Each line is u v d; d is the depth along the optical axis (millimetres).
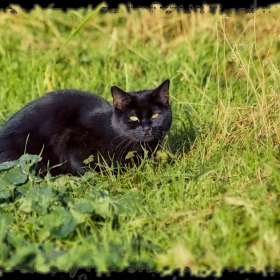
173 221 8078
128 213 8289
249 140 9734
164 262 7246
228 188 8719
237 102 11148
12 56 15156
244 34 14977
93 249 7410
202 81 13469
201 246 7441
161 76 13742
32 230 7906
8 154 9922
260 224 7340
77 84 13672
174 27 16516
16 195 8711
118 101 9930
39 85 13570
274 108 10062
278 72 10422
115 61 15172
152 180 9273
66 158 10023
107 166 9680
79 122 10031
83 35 16938
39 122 10008
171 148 10500
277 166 9164
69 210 8125
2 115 12219
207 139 10180
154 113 10000
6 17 17578
